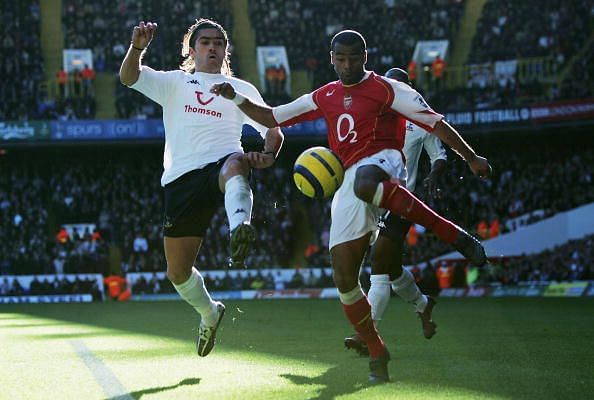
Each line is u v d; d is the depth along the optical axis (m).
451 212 57.72
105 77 66.50
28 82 62.12
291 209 60.09
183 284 12.66
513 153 62.16
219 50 12.81
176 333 20.77
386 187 10.16
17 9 66.44
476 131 58.03
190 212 12.47
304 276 51.34
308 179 10.52
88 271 53.78
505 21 65.25
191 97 12.55
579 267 47.75
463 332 19.64
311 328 22.23
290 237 58.41
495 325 22.25
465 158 11.08
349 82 10.95
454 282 48.56
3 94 61.44
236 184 11.45
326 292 50.72
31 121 58.66
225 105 12.62
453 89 60.41
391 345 16.16
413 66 62.38
